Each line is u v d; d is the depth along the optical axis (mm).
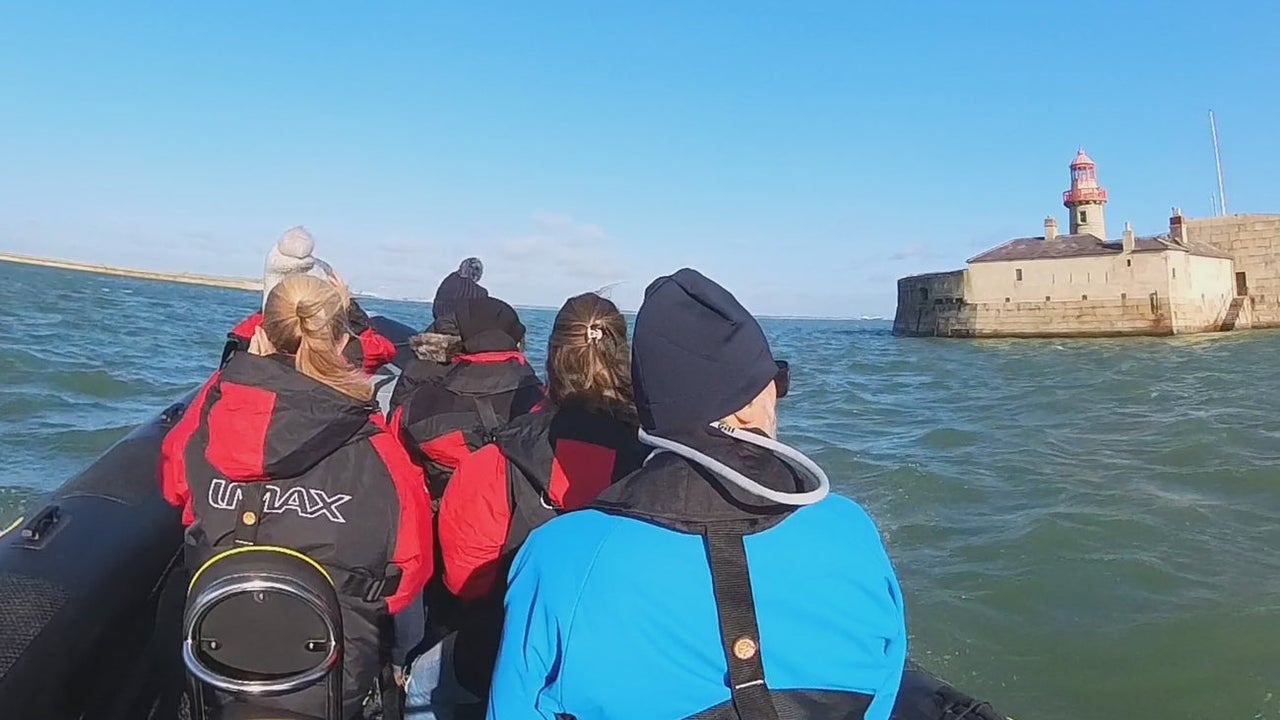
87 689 2838
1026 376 26141
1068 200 61031
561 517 1628
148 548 3365
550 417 2459
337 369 2383
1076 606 6109
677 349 1529
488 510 2453
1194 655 5340
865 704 1502
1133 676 5125
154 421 4324
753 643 1408
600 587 1458
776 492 1450
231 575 2152
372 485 2377
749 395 1527
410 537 2434
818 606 1466
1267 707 4758
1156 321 47406
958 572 6816
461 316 3168
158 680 3297
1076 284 49750
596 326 2424
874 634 1535
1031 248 53188
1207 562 6902
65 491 3535
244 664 2170
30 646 2594
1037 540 7492
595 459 2373
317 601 2176
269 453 2248
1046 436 13414
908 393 21219
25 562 2943
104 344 19328
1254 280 52469
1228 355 33938
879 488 9711
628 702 1442
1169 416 15352
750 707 1385
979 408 17719
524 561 1606
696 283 1579
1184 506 8609
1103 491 9336
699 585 1442
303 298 2357
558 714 1536
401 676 3049
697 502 1477
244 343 3266
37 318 24797
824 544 1500
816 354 39719
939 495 9367
